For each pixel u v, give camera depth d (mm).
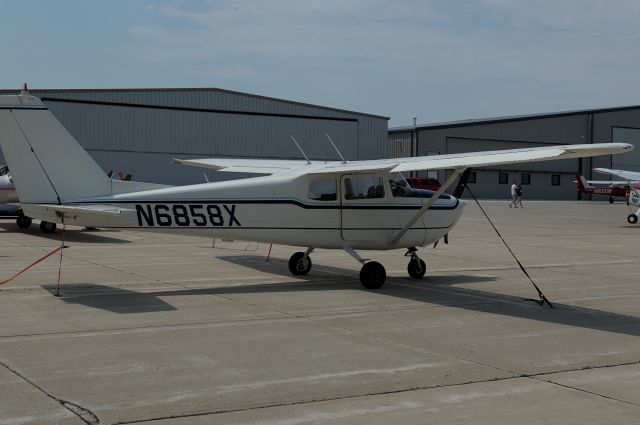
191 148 44188
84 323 7949
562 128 64688
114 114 41625
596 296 10461
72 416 4938
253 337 7402
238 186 10516
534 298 10211
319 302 9594
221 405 5230
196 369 6164
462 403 5355
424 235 11594
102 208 9680
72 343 7012
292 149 47531
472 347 7129
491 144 62125
